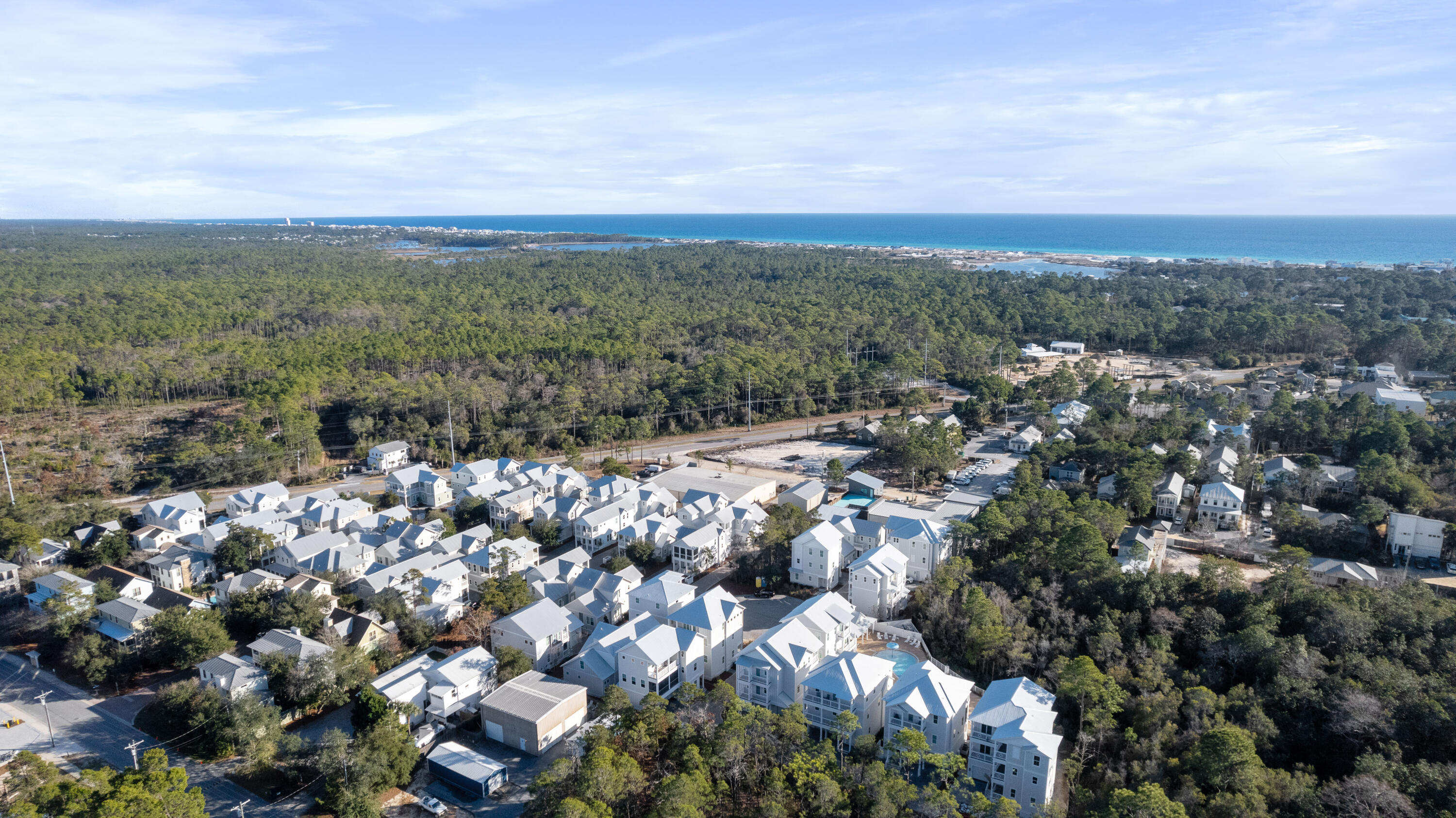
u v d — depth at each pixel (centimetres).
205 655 10575
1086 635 10269
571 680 10556
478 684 10238
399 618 11638
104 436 19438
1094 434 18738
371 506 16062
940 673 8925
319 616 11300
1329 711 8462
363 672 10362
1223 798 7138
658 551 14225
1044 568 11906
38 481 16888
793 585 13212
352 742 8650
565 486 17038
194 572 13250
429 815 8275
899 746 8038
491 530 14725
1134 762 7956
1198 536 14275
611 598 12231
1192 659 10175
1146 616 10556
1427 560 12794
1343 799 7131
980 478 17912
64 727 9675
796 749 8188
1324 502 15062
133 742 9438
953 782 7944
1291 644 9450
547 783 7800
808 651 9800
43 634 11481
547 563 13012
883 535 14038
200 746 9319
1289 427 18325
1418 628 9762
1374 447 16212
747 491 16800
